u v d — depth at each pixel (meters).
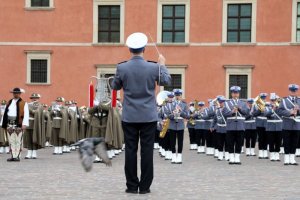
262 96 44.75
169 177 26.42
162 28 74.50
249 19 73.12
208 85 73.44
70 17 75.00
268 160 39.09
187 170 30.41
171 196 19.61
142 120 19.77
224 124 38.94
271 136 38.38
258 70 72.56
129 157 20.14
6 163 34.31
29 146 38.94
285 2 72.06
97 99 34.62
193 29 73.75
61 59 75.06
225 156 39.22
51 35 75.19
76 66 74.94
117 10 75.12
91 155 16.28
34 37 75.31
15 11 75.38
